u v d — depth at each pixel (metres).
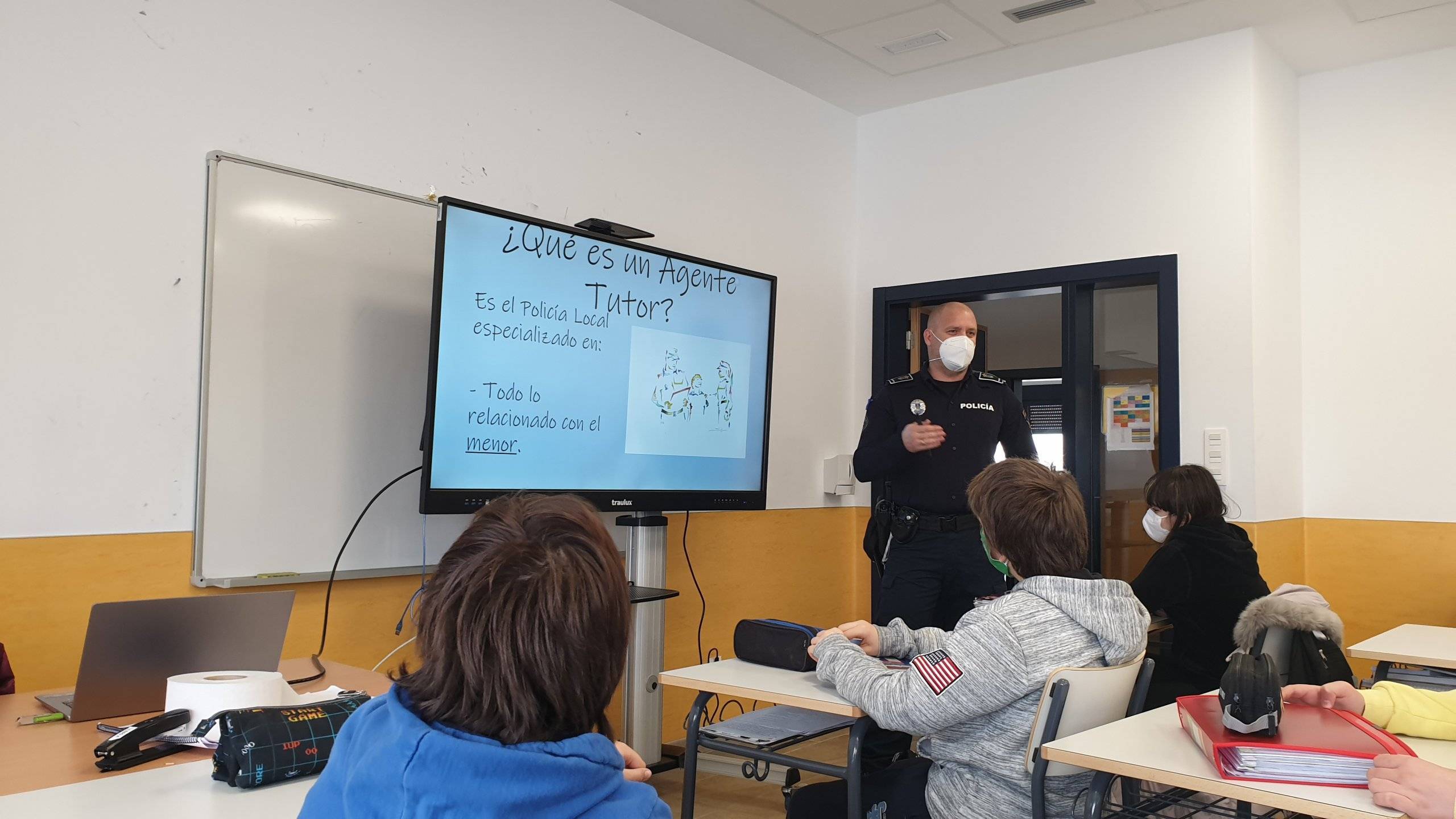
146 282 2.48
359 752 0.80
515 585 0.79
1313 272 4.40
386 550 2.94
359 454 2.88
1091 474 4.48
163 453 2.51
